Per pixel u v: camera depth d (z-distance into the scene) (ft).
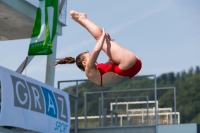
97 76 57.21
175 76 590.96
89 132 151.23
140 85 458.91
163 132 146.30
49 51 133.18
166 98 485.56
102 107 151.94
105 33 55.77
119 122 152.87
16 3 144.77
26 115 115.34
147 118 148.25
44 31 133.90
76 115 152.25
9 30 165.37
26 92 116.67
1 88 108.17
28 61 142.00
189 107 563.89
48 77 156.25
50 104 126.41
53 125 126.72
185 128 144.87
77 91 152.15
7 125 108.58
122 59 55.67
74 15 57.82
